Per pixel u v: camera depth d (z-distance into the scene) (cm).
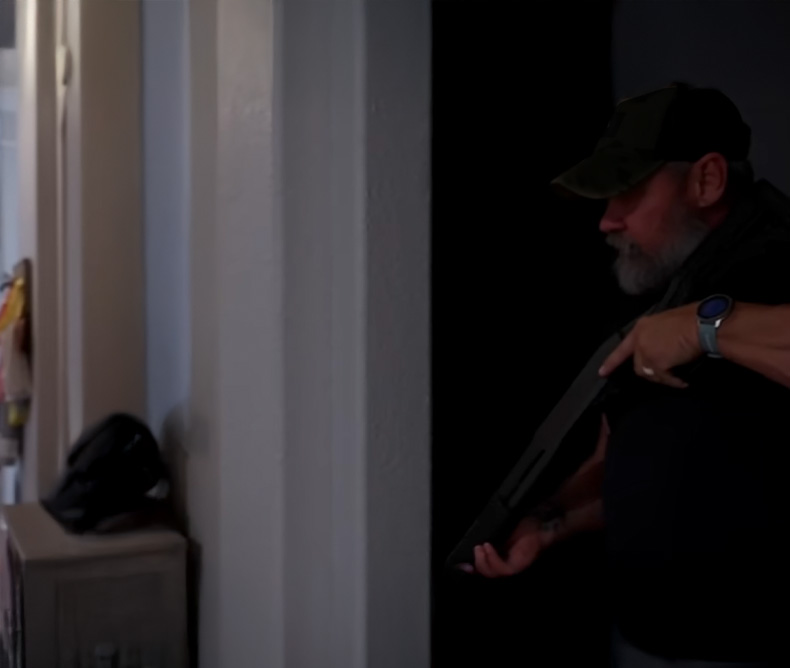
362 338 94
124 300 161
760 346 76
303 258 97
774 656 78
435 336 97
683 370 82
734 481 79
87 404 157
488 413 96
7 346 220
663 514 84
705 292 81
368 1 93
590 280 90
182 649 126
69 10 172
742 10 83
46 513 140
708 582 81
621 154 87
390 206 95
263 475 101
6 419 234
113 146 159
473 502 97
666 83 88
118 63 159
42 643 119
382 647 96
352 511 97
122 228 160
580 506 91
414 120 96
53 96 201
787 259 77
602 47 93
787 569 77
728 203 81
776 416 76
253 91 102
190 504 132
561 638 92
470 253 96
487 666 96
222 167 111
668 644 84
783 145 83
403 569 96
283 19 96
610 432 88
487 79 96
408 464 96
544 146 94
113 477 132
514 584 95
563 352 92
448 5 97
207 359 123
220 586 116
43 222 202
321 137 97
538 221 93
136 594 124
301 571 98
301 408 97
